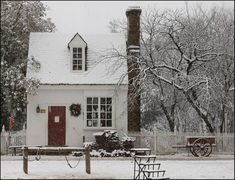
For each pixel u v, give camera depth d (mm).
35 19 36000
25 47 32125
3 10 31750
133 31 30391
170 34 28234
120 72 29609
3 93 29344
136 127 29438
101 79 29047
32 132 28469
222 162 23297
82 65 29719
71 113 28594
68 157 26281
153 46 30281
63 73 29484
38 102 28656
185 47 29359
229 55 29984
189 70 29000
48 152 27750
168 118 30516
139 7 30656
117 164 22469
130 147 26891
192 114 34375
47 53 30766
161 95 29688
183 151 28219
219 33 32062
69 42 29891
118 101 28828
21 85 28125
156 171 16000
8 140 27938
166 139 28062
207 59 28453
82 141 28500
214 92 27875
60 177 17359
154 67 28000
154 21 29469
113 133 27031
